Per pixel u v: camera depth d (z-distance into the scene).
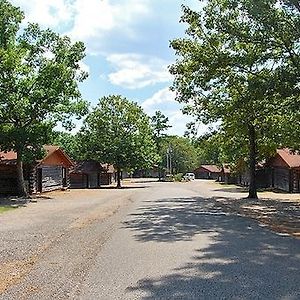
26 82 30.84
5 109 31.00
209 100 31.36
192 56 25.52
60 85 31.58
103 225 16.30
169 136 106.62
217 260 9.59
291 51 21.27
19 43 32.88
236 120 30.45
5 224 17.30
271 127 30.03
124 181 86.44
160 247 11.35
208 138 35.16
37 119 32.38
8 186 37.75
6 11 31.69
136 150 61.69
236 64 22.88
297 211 22.17
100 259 9.95
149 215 19.80
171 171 104.88
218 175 90.62
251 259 9.69
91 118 62.78
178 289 7.28
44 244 12.38
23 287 7.71
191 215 19.78
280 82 20.41
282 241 12.27
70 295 7.11
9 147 32.41
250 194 33.00
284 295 6.83
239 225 16.08
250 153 32.84
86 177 61.03
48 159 42.00
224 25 22.08
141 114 63.00
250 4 20.33
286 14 20.36
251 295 6.84
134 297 6.89
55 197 34.47
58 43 33.56
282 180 45.88
